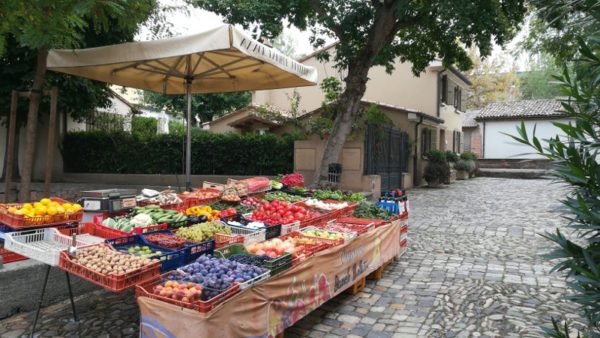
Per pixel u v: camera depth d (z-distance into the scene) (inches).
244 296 132.3
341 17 514.3
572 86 74.5
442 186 811.4
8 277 176.9
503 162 1216.8
